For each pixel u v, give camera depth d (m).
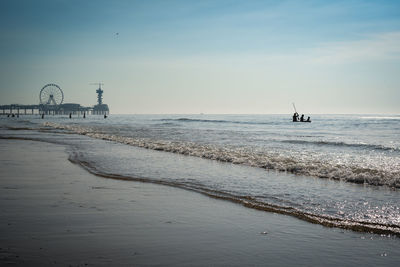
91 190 9.87
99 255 4.91
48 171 13.45
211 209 7.89
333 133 49.50
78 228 6.21
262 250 5.27
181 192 9.87
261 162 16.41
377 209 8.05
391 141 35.00
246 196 9.41
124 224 6.54
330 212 7.77
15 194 9.13
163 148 23.50
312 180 12.16
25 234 5.83
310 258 4.98
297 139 35.41
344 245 5.57
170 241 5.61
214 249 5.27
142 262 4.68
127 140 31.06
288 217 7.29
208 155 19.36
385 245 5.59
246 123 94.44
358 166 15.52
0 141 29.55
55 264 4.54
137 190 10.04
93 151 21.88
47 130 49.81
